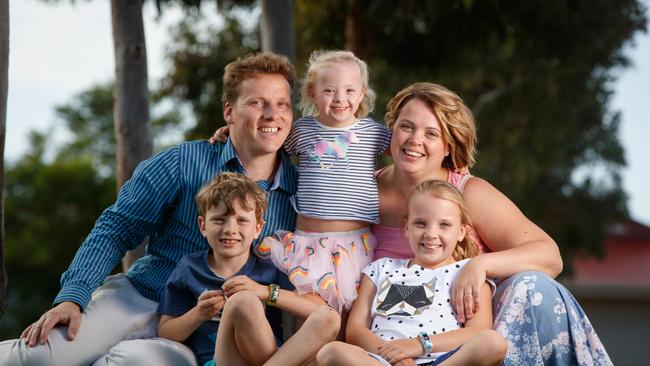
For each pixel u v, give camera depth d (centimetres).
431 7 865
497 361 334
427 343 358
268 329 350
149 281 419
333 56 429
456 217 387
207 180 421
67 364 377
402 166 406
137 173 424
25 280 2123
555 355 371
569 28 920
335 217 411
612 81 1312
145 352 365
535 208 1598
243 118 413
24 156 2484
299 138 427
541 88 1288
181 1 807
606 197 1647
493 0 866
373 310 386
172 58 1077
